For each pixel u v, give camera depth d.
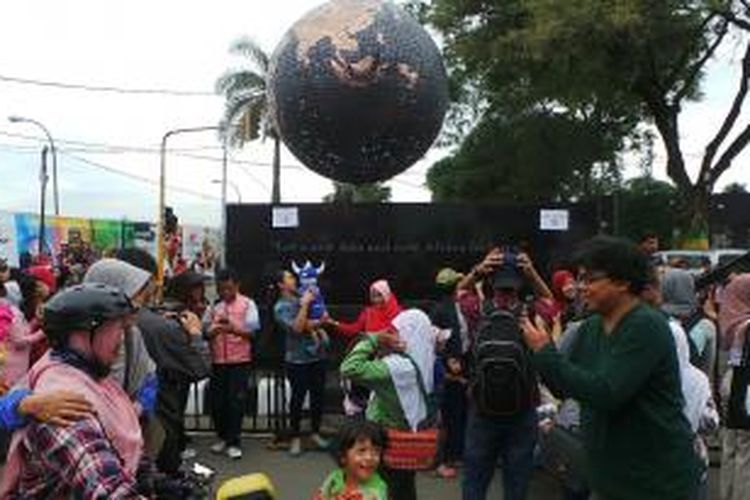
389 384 7.20
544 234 12.34
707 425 5.80
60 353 3.29
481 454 7.17
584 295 4.58
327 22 8.55
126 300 3.38
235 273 10.91
